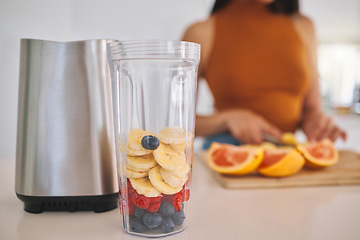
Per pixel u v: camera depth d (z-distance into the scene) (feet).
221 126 6.11
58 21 5.51
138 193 1.35
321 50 7.70
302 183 2.36
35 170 1.61
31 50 1.56
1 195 1.99
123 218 1.44
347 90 7.87
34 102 1.58
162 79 1.36
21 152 1.63
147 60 1.32
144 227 1.39
